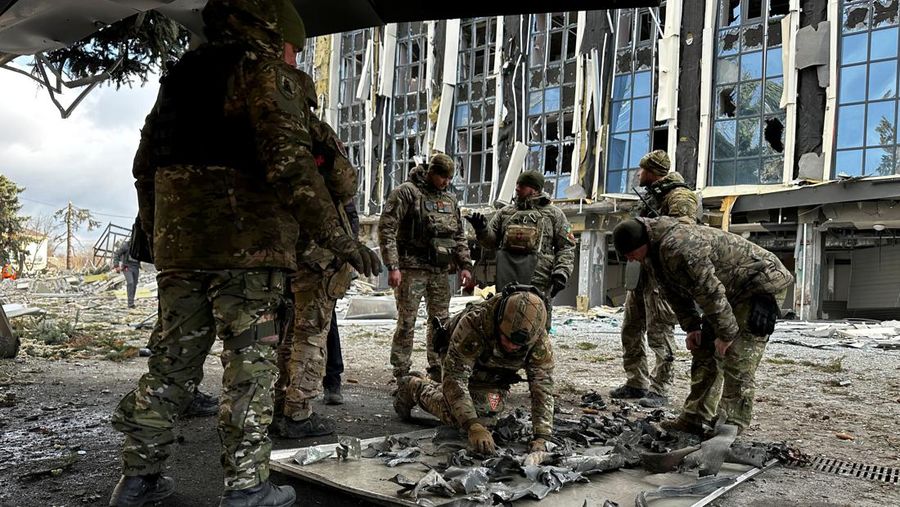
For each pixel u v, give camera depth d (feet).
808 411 17.33
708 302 11.43
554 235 18.95
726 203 63.52
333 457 10.88
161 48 20.16
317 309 12.74
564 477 9.67
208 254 7.95
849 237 69.00
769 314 11.81
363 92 88.53
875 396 20.06
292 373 12.77
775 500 9.80
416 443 11.80
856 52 57.98
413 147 86.79
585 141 72.59
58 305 60.03
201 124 8.02
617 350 33.35
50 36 11.08
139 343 29.89
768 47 62.44
